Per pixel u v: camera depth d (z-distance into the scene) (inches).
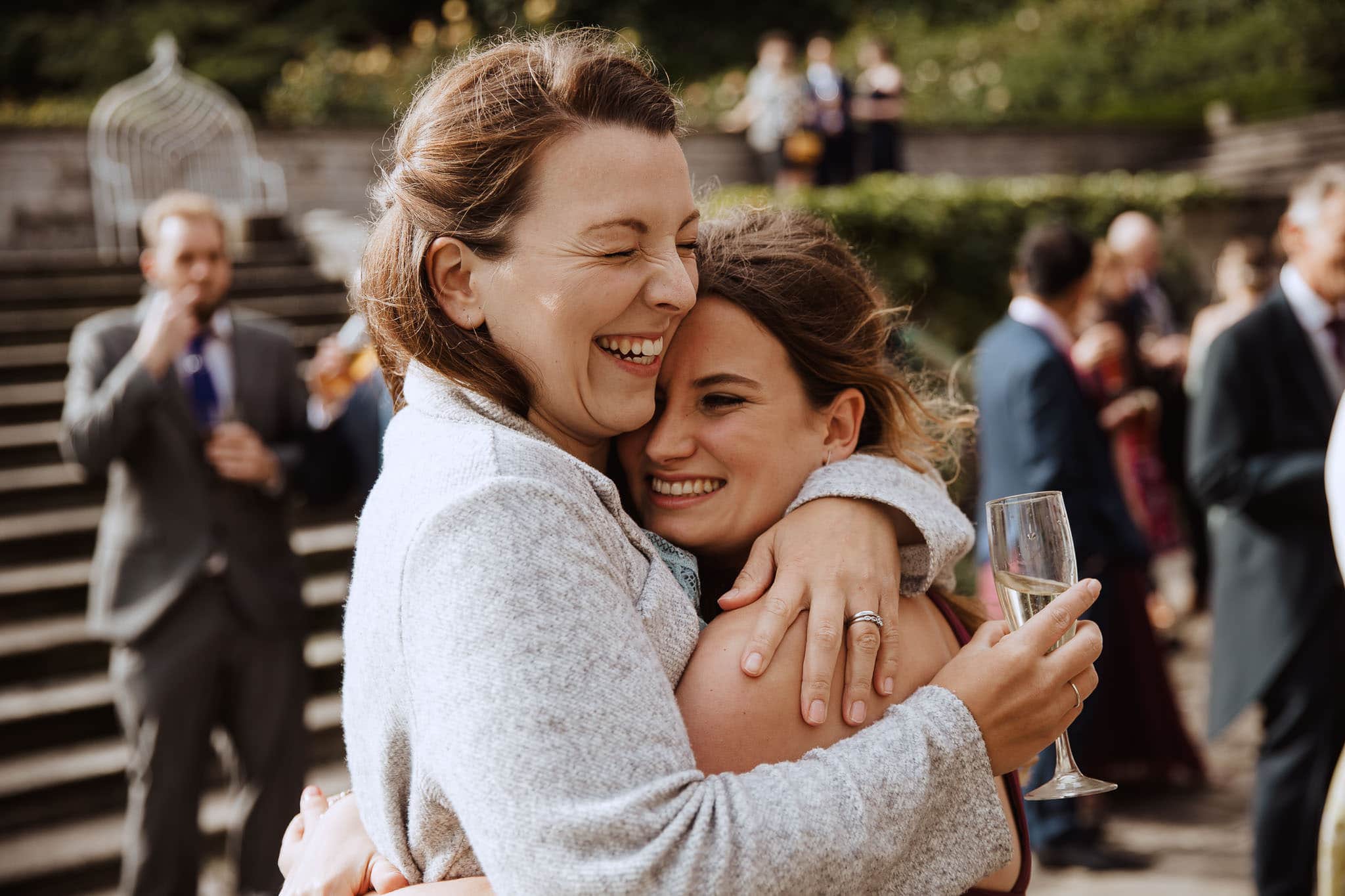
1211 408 126.5
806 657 43.5
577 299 42.3
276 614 136.9
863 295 54.1
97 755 168.6
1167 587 287.0
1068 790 48.9
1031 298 155.6
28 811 158.6
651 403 46.1
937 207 346.0
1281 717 123.0
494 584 37.5
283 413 143.2
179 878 131.2
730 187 445.7
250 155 406.9
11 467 221.9
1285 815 122.4
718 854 36.0
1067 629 45.1
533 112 42.3
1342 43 668.1
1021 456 150.7
